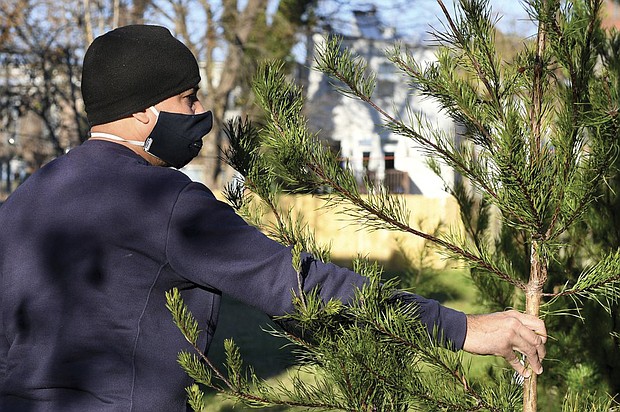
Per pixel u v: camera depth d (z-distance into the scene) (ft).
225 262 5.68
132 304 5.77
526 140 5.97
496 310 10.40
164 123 6.16
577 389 10.17
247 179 6.94
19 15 55.31
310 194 6.74
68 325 5.81
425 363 6.38
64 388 5.83
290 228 6.86
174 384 5.86
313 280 5.72
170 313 5.84
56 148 55.57
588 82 6.22
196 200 5.79
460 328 5.86
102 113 6.15
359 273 6.14
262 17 66.49
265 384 6.40
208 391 19.17
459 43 6.23
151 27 6.30
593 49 6.10
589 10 5.87
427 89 6.59
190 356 5.74
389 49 6.67
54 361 5.82
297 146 6.49
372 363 5.95
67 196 5.98
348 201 6.65
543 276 6.35
